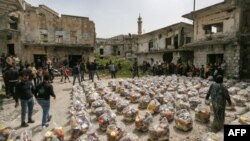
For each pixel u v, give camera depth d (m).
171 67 23.47
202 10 22.45
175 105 10.23
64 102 12.13
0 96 12.54
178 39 29.14
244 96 11.95
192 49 25.36
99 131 7.61
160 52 31.19
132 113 8.48
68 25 31.44
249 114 8.46
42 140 5.91
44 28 29.36
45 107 7.75
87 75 26.08
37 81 14.80
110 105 10.54
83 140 5.81
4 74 12.12
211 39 21.91
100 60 44.91
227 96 7.42
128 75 27.58
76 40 32.19
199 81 16.56
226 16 20.30
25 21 27.53
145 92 12.47
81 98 10.91
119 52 59.97
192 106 10.31
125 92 12.95
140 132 7.50
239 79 18.44
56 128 6.52
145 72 29.53
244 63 19.14
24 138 5.86
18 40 26.98
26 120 8.73
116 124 6.88
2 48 26.05
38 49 28.45
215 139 5.62
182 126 7.52
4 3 12.93
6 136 5.93
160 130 6.58
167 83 16.02
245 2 19.08
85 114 8.08
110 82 17.47
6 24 25.19
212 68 18.95
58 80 22.00
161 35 33.19
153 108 9.42
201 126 7.94
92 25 33.47
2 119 8.78
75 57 31.88
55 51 29.77
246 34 18.19
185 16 25.14
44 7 29.30
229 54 19.52
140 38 39.62
